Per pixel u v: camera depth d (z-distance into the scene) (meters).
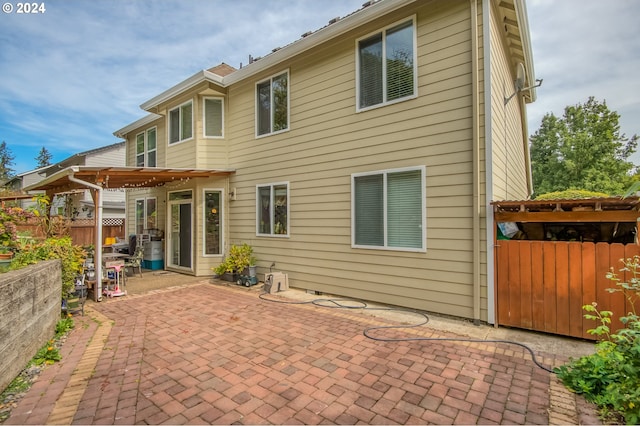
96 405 2.86
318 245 7.10
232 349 4.11
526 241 4.71
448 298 5.34
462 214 5.22
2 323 3.05
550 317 4.50
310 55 7.27
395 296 5.93
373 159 6.24
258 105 8.48
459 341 4.34
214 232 9.31
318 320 5.25
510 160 7.30
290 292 7.25
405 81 5.89
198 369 3.56
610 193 21.81
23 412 2.74
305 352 4.00
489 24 5.09
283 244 7.80
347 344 4.25
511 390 3.09
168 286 7.89
